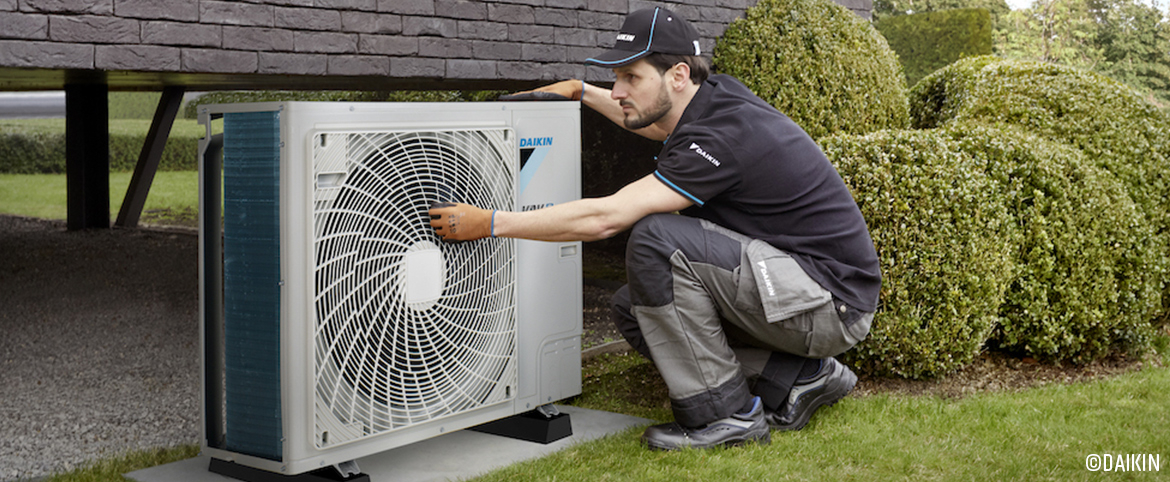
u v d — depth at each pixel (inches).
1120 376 157.6
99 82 240.2
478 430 120.6
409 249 96.7
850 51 205.3
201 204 96.9
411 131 94.9
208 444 99.2
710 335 108.8
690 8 196.5
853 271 108.6
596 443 113.3
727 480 98.7
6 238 316.5
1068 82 204.8
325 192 87.6
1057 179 161.8
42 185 512.1
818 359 120.9
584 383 147.0
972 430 121.1
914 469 104.0
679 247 105.3
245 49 128.5
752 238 109.1
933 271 143.3
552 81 177.2
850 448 111.3
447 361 102.6
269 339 89.9
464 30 156.8
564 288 118.6
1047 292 163.5
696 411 109.3
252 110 87.7
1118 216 167.6
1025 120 202.5
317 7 136.5
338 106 88.0
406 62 148.6
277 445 91.1
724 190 106.3
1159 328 196.1
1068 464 106.3
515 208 108.6
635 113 112.5
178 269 257.9
